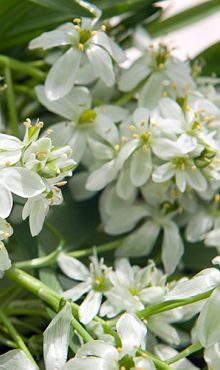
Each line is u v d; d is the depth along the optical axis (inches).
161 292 12.2
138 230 13.3
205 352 12.0
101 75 12.6
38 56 14.6
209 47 14.5
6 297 13.0
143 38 14.3
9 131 13.8
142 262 13.5
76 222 13.5
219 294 11.7
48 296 11.9
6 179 11.2
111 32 14.4
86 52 12.6
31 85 14.1
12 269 12.0
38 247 12.6
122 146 12.8
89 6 12.7
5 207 11.1
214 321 11.7
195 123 12.6
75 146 12.8
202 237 13.6
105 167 12.7
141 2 13.9
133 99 14.1
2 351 13.2
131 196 13.3
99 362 11.3
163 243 13.2
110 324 11.9
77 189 13.6
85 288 12.4
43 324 13.1
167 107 12.8
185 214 13.8
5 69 13.1
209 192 13.3
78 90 12.9
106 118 12.9
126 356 11.4
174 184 13.1
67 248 13.3
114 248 13.5
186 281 11.8
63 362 11.4
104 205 13.5
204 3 15.0
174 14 15.0
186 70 13.4
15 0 13.0
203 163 12.5
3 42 13.8
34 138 11.4
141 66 13.2
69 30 12.7
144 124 12.7
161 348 12.4
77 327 11.6
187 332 13.1
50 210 13.4
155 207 13.5
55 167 11.3
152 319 12.3
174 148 12.5
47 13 13.4
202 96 13.2
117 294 12.2
